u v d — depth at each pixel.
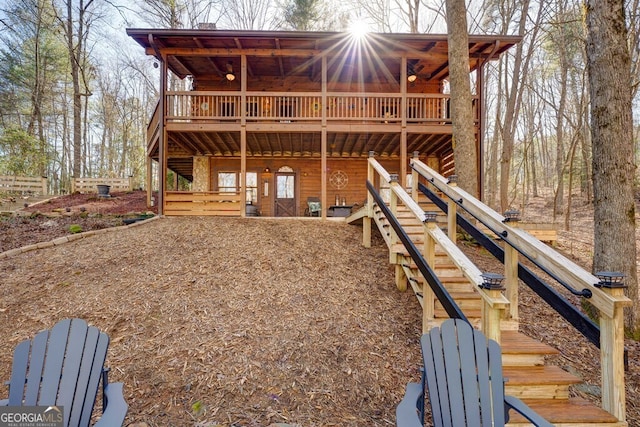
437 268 4.19
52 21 19.00
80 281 4.67
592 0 4.46
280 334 3.64
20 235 7.53
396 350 3.46
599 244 4.44
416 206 3.97
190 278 4.75
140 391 2.88
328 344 3.52
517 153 25.80
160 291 4.40
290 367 3.20
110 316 3.89
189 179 19.17
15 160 17.05
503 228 3.49
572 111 18.11
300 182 13.06
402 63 9.58
